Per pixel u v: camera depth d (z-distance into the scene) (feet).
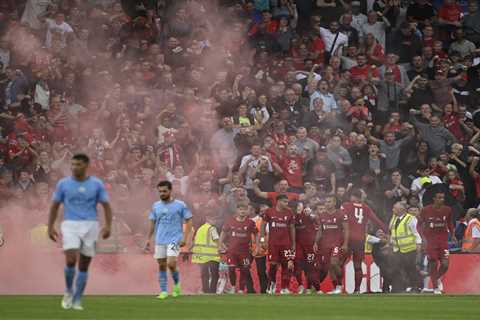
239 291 253.65
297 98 308.60
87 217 139.74
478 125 330.34
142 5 329.93
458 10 367.66
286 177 284.41
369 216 258.78
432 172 300.81
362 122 306.35
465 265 264.72
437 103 331.16
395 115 311.27
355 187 283.79
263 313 145.59
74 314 137.90
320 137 301.02
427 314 148.05
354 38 345.31
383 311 154.20
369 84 324.19
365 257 263.49
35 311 143.64
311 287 259.19
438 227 256.11
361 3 363.97
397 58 335.47
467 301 190.60
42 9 322.75
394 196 287.48
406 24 349.61
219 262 249.75
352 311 153.17
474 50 355.97
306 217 255.70
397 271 262.26
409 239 259.19
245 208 250.16
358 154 294.87
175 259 188.75
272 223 252.83
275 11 349.82
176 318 132.87
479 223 272.92
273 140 290.56
